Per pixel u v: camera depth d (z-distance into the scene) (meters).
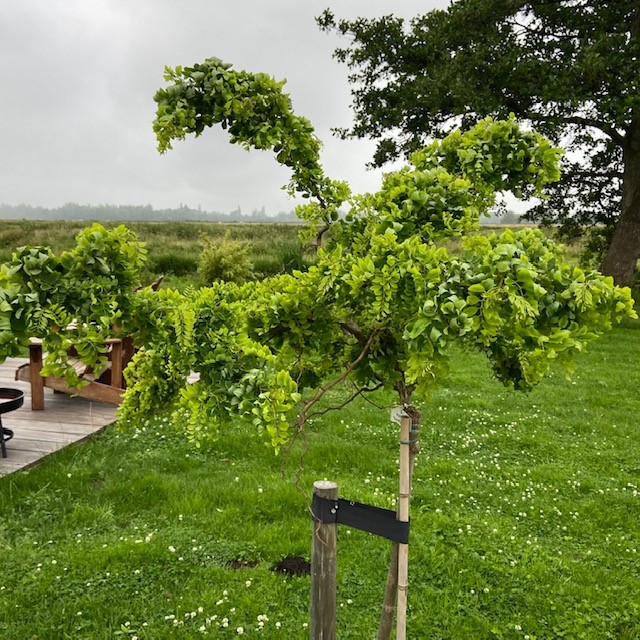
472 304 1.68
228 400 1.99
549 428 7.23
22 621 3.32
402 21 16.77
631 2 15.16
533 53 15.30
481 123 2.65
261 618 3.36
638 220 16.05
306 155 2.55
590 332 1.76
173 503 4.71
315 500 2.27
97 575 3.73
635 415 7.88
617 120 13.23
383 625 2.57
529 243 1.99
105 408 7.36
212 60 2.35
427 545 4.22
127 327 2.00
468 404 8.09
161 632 3.26
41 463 5.54
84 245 1.82
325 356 2.64
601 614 3.55
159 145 2.35
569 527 4.66
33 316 1.67
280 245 26.23
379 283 1.87
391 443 6.46
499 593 3.72
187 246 27.28
